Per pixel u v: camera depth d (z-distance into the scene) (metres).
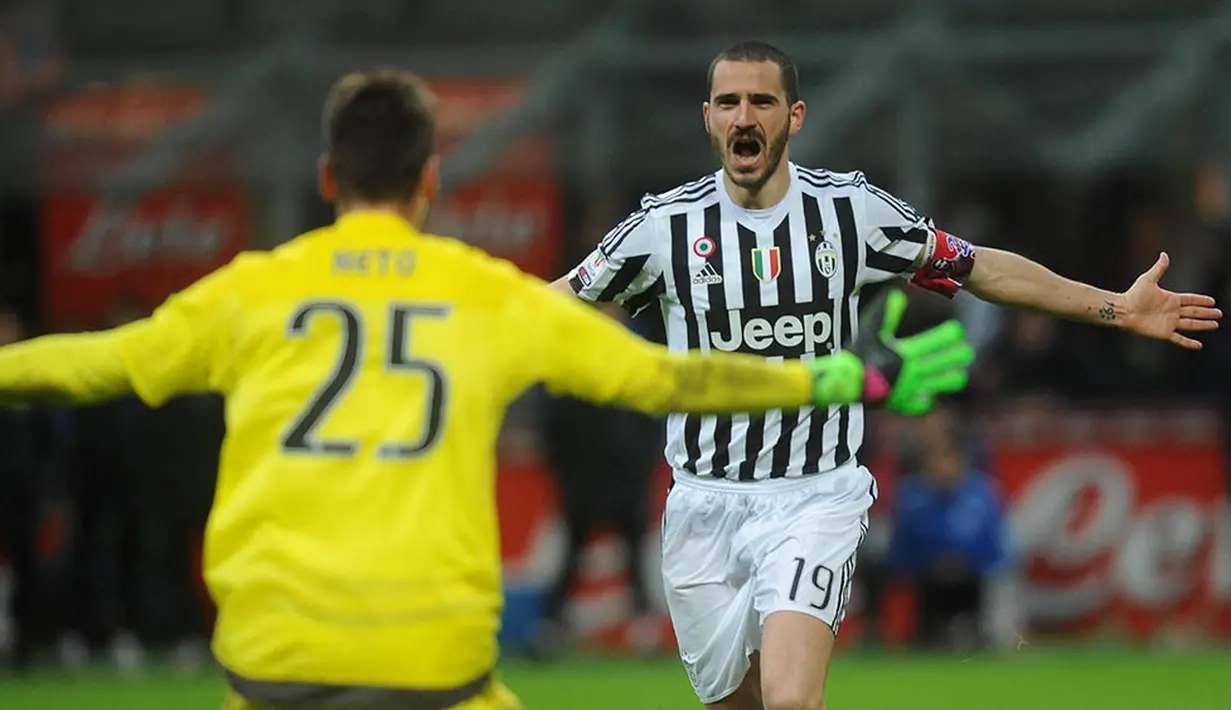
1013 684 35.69
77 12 54.22
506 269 13.57
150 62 51.44
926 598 42.47
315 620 12.65
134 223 49.62
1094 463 44.78
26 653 42.41
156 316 13.41
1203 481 44.56
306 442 12.94
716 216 20.52
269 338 13.16
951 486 41.91
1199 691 34.25
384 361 13.09
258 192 49.28
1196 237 47.06
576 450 41.47
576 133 48.94
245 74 49.50
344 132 13.52
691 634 21.05
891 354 13.62
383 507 12.83
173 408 42.81
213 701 34.72
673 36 52.12
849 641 43.75
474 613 12.89
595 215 46.03
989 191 52.12
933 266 20.45
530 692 35.00
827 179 20.56
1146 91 48.06
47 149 49.34
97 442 42.34
